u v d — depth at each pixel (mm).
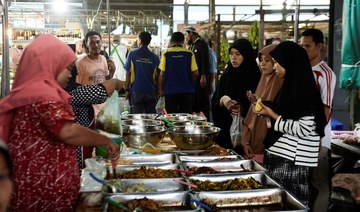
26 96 1674
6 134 1735
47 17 7770
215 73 6977
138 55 6191
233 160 2482
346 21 3496
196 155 2660
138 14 10367
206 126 3076
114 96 2545
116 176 2164
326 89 2828
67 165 1784
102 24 9977
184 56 5840
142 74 6195
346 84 3584
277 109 2500
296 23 5414
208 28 8055
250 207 1862
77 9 8117
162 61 5887
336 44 4418
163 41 10438
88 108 2998
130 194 1845
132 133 2848
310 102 2391
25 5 7945
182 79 5871
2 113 1722
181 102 5945
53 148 1734
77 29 7691
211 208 1794
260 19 6828
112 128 2486
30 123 1703
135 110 6348
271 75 3016
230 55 3725
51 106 1662
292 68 2455
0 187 1134
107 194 1832
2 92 4270
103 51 6305
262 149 3080
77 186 1848
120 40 8828
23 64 1758
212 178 2146
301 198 2516
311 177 2830
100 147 2414
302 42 2939
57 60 1789
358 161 3916
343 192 3637
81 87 2625
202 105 6523
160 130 2980
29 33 7188
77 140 1723
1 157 1137
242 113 3604
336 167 3805
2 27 4199
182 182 2031
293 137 2500
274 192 1912
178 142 2801
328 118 2850
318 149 2512
